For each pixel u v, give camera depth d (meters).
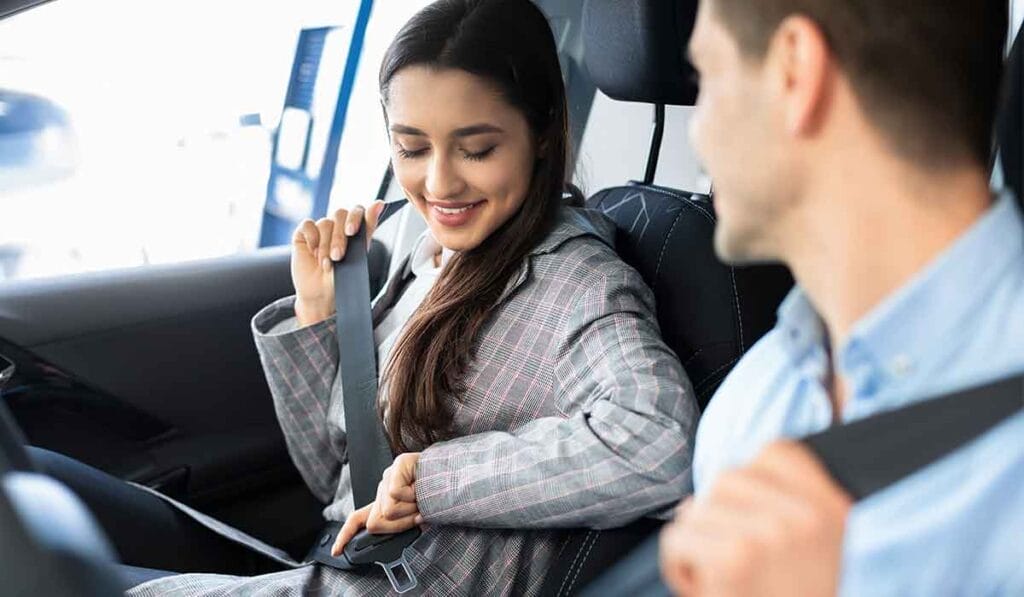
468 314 1.19
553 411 1.15
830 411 0.54
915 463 0.43
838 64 0.46
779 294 1.21
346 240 1.36
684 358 1.21
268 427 1.59
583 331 1.12
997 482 0.42
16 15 1.48
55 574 0.45
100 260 2.19
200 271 1.56
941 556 0.42
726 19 0.48
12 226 2.06
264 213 2.42
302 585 1.15
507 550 1.12
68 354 1.44
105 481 1.33
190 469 1.51
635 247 1.31
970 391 0.44
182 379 1.52
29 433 1.45
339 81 2.20
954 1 0.46
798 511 0.41
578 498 1.02
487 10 1.13
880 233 0.47
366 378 1.29
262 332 1.40
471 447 1.10
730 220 0.50
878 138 0.46
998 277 0.45
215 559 1.39
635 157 1.89
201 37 2.19
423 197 1.21
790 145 0.47
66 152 2.09
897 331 0.46
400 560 1.10
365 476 1.27
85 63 2.05
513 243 1.20
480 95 1.12
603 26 1.29
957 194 0.46
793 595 0.40
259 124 2.33
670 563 0.43
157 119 2.20
